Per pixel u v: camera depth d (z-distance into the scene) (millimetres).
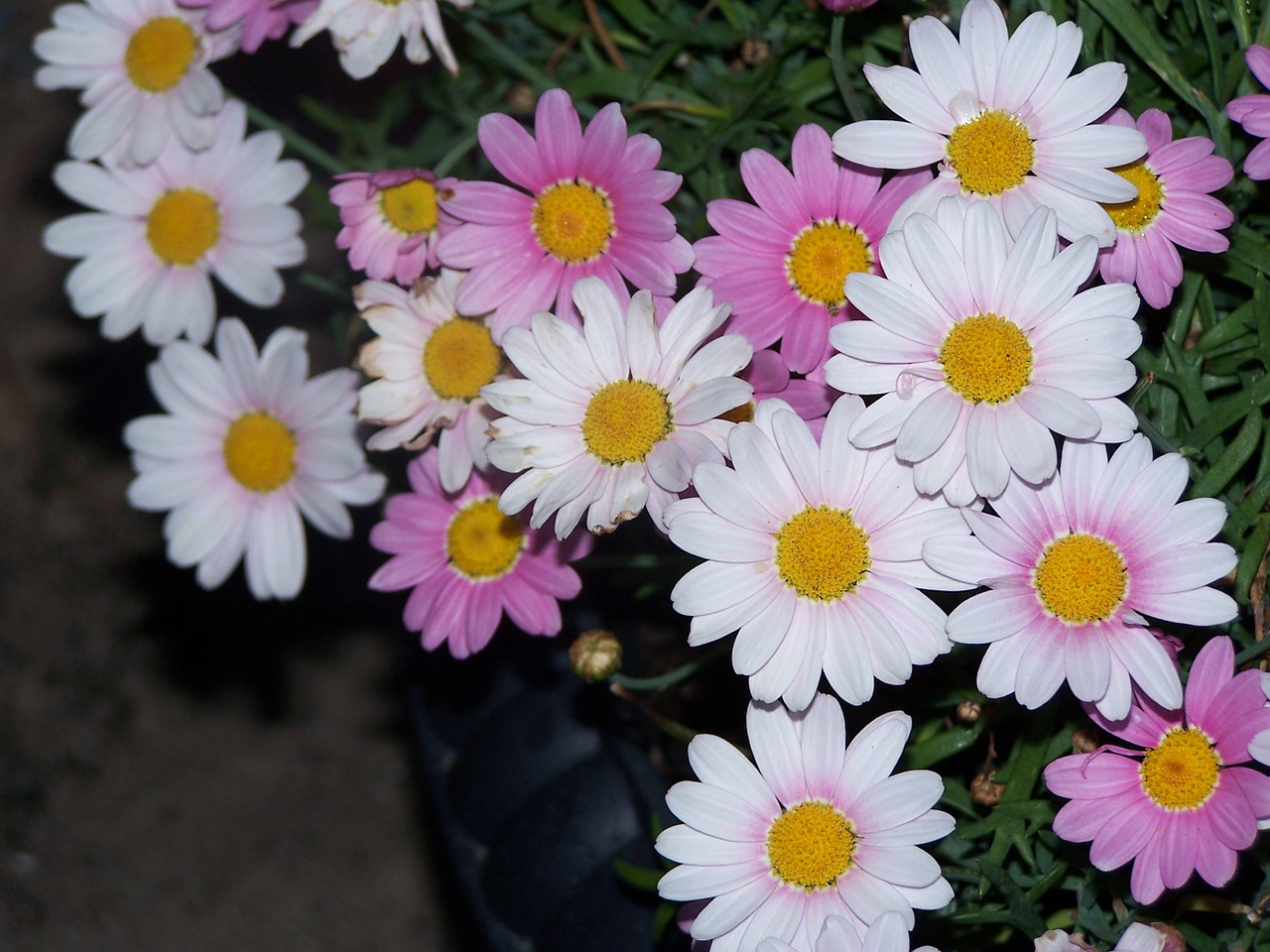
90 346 956
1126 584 469
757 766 481
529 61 579
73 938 875
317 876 878
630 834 556
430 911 865
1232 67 513
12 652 932
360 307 525
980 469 467
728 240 506
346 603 908
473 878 564
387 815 886
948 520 474
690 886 481
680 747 572
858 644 473
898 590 474
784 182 502
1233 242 511
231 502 547
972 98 486
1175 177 492
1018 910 491
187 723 915
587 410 485
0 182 970
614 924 549
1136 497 468
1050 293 468
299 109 665
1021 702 466
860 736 476
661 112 559
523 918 555
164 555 935
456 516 532
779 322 503
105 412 954
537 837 560
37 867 893
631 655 580
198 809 898
